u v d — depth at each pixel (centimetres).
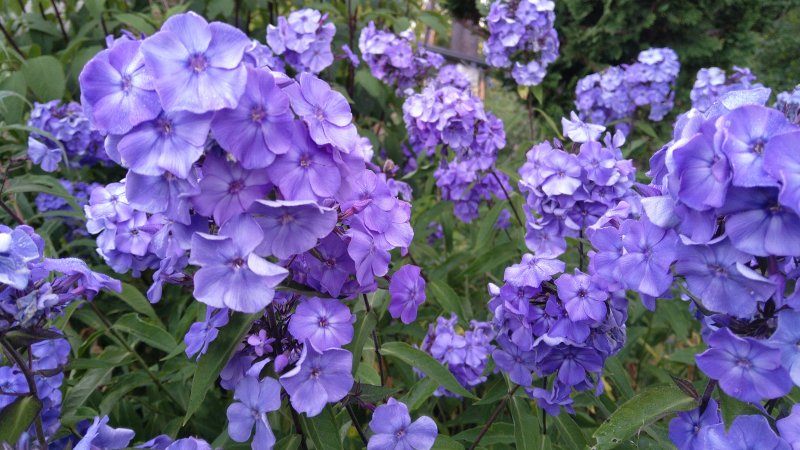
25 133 55
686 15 99
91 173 59
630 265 21
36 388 25
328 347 21
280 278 18
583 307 25
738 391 19
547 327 26
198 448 22
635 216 35
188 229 20
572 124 40
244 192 18
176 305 48
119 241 28
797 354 18
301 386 21
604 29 99
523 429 30
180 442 21
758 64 149
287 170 19
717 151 17
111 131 18
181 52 17
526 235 40
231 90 17
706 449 20
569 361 27
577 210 38
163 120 18
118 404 38
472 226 65
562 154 37
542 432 32
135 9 69
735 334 20
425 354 29
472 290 55
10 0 67
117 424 38
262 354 21
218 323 21
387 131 66
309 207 18
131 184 18
